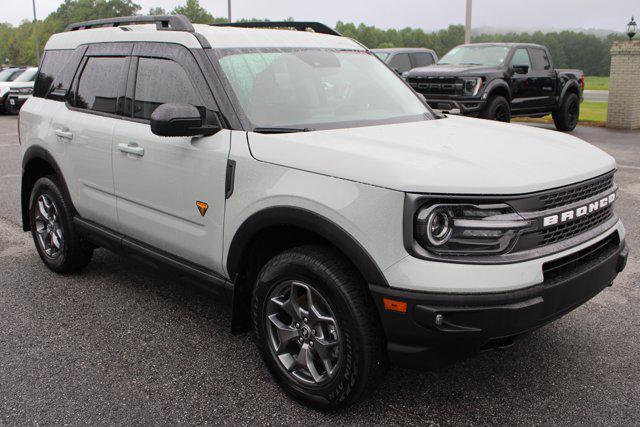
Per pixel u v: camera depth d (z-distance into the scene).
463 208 2.53
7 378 3.35
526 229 2.60
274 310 3.12
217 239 3.30
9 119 18.80
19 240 5.98
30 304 4.37
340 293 2.73
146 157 3.67
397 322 2.58
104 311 4.24
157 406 3.08
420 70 12.44
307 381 3.02
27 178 5.11
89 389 3.24
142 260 4.00
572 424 2.89
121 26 4.37
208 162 3.27
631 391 3.17
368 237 2.61
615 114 14.97
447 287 2.48
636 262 5.12
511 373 3.36
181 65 3.57
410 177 2.55
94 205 4.28
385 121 3.64
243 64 3.52
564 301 2.73
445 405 3.06
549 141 3.35
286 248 3.29
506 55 12.41
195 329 3.96
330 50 4.07
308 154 2.88
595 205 2.95
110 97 4.11
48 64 5.00
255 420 2.96
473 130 3.51
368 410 3.02
